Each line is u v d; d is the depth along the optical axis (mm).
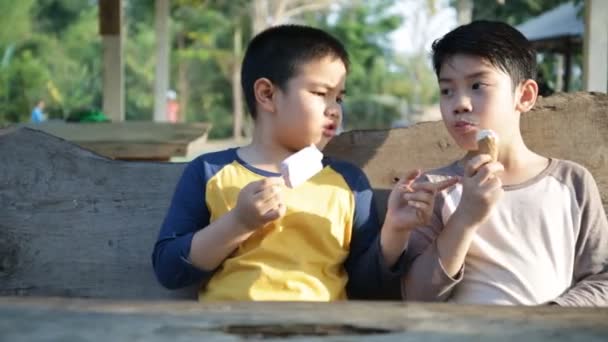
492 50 1920
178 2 30031
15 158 2164
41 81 25922
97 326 1025
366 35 36438
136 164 2170
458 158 2176
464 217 1778
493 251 1949
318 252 1953
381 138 2199
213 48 33406
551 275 1926
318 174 2045
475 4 18219
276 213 1779
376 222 2068
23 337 978
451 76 1948
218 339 975
